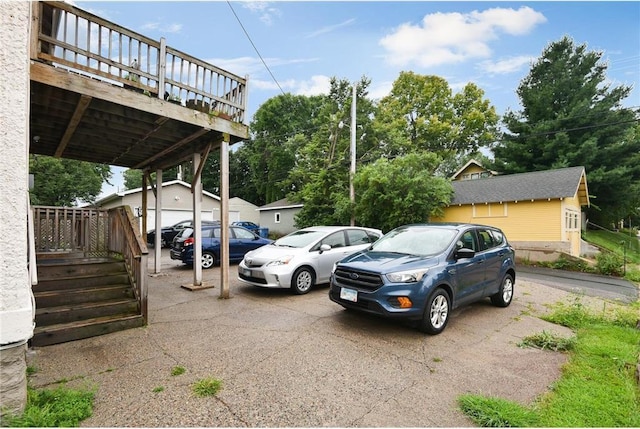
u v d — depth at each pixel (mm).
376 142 25266
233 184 42094
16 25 2416
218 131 6367
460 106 33344
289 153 33719
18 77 2416
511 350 4082
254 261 6848
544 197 13938
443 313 4656
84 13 4621
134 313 4910
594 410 2738
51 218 6414
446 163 30078
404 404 2805
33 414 2393
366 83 25859
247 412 2650
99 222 6844
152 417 2561
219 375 3270
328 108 27750
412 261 4664
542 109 21844
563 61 22109
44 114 5574
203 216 22781
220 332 4539
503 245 6324
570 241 14484
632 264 13750
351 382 3168
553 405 2818
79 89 4531
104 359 3641
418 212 15281
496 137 25531
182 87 5801
